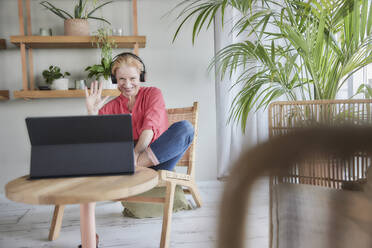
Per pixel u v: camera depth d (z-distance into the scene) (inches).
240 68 111.0
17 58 104.0
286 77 77.1
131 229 70.8
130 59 62.9
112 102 69.1
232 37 109.3
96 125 37.9
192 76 112.2
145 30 109.1
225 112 110.8
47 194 33.0
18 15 103.6
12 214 83.7
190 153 79.1
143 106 66.4
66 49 105.8
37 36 95.3
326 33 74.5
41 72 105.1
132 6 107.8
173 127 63.6
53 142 38.9
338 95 102.6
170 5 109.9
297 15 76.8
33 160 38.9
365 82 97.0
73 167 39.2
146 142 59.3
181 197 81.5
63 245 63.2
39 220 78.6
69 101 107.4
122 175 39.8
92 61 107.0
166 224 59.1
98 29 102.0
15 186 36.5
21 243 64.4
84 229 43.8
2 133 104.9
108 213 82.4
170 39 110.6
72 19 97.3
